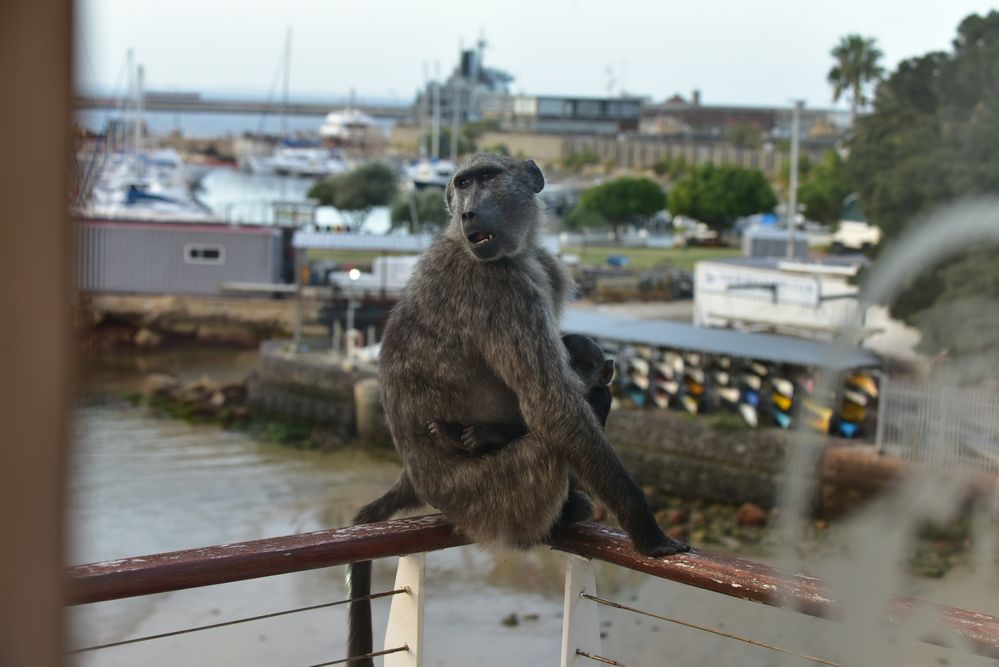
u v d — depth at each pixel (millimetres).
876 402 21859
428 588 19688
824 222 54906
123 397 38125
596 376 4781
